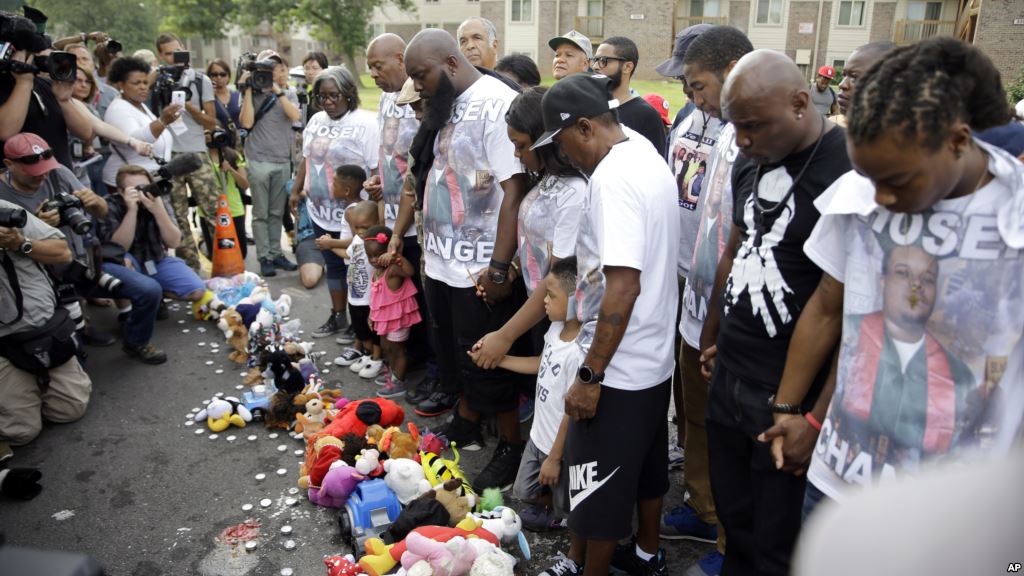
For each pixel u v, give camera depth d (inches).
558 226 105.0
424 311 167.6
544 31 1108.5
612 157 85.1
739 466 85.7
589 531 92.2
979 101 52.0
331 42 1339.8
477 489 127.2
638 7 1015.6
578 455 92.1
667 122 201.0
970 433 57.2
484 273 123.9
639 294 85.7
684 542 116.4
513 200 120.1
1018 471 20.4
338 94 189.3
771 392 77.6
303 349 165.8
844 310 65.0
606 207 83.0
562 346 103.9
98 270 167.0
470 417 142.7
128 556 112.1
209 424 149.1
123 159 218.2
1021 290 54.1
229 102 274.4
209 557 112.0
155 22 1609.3
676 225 88.7
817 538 22.1
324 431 129.1
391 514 112.0
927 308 57.6
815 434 72.2
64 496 127.5
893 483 22.0
